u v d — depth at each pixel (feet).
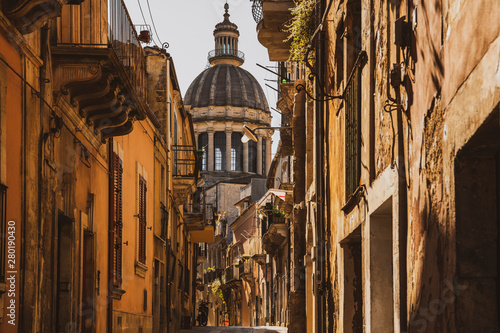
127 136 56.80
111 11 39.37
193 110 318.86
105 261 47.44
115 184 50.80
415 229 21.40
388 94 24.57
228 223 276.21
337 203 39.42
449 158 17.62
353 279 36.73
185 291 119.96
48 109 32.73
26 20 28.35
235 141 317.42
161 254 78.89
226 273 244.83
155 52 84.53
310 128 61.21
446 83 18.04
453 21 17.42
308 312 60.08
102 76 36.58
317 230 46.21
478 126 15.33
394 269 23.79
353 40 36.32
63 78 35.09
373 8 29.25
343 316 36.52
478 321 16.75
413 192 21.70
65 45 37.86
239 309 234.38
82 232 40.40
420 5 20.86
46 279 32.55
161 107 83.97
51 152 33.40
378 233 28.78
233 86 320.91
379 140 27.71
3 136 26.61
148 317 67.67
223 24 333.83
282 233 121.39
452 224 17.28
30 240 29.78
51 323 33.86
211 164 312.50
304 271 67.56
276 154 146.61
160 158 78.18
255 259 183.32
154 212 73.10
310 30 49.96
